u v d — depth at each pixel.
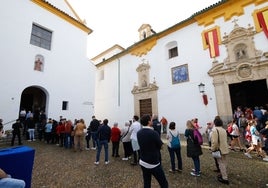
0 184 2.00
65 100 14.76
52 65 14.19
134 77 18.77
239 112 10.52
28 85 12.30
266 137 6.04
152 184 4.34
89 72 17.52
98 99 22.86
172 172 5.04
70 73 15.62
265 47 10.52
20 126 9.30
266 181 4.37
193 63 13.86
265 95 14.03
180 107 14.12
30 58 12.67
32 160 3.14
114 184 4.33
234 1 11.99
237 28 11.68
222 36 12.50
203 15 13.59
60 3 16.42
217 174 4.89
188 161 6.28
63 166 5.79
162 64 16.22
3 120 10.67
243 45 11.41
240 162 6.03
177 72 14.84
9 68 11.37
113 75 21.47
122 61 20.61
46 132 10.11
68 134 9.00
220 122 4.51
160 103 15.70
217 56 12.52
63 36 15.61
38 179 4.64
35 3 13.63
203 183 4.29
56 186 4.20
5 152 2.85
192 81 13.68
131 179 4.64
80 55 16.95
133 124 6.09
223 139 4.37
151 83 16.75
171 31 15.85
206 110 12.50
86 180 4.59
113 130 7.29
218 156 4.34
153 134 2.92
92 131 8.91
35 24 13.60
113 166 5.80
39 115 12.53
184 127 13.57
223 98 11.80
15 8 12.23
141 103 17.70
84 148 8.95
